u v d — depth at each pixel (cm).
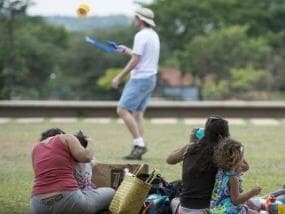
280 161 2819
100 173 1936
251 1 18612
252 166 2691
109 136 3519
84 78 14225
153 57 2750
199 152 1689
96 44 2778
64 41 15938
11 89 9088
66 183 1744
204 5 17062
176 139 3409
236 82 13638
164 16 16750
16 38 9950
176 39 16650
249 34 18050
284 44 17550
